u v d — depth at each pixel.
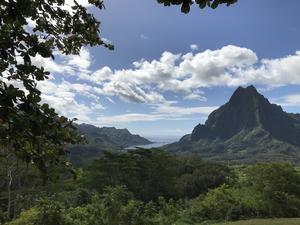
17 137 3.43
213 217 41.25
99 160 53.44
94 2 4.80
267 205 42.00
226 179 63.47
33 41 3.78
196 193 61.62
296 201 42.34
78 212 23.69
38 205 22.59
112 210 23.64
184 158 81.44
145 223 24.72
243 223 36.31
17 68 3.75
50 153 3.66
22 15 3.63
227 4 3.32
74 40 5.03
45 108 3.31
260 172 43.81
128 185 54.44
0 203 27.19
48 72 3.86
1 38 3.64
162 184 60.09
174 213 33.69
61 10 4.54
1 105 3.07
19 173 22.28
